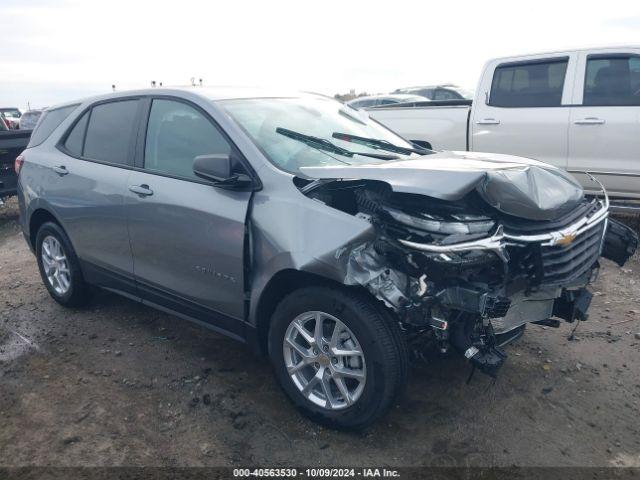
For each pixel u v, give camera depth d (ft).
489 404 11.48
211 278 11.68
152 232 12.60
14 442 10.48
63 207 14.96
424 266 9.37
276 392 11.93
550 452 10.12
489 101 24.14
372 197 10.21
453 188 9.20
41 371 12.96
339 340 10.19
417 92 54.08
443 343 10.23
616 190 21.57
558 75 22.53
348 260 9.52
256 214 10.77
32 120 54.03
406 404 11.46
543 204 10.40
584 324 15.16
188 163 12.31
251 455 10.07
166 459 9.99
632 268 19.22
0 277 19.65
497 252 9.43
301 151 11.84
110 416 11.21
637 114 20.79
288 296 10.64
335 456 10.02
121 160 13.75
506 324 10.51
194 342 14.20
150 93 13.61
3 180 29.96
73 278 15.57
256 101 13.15
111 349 13.92
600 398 11.75
